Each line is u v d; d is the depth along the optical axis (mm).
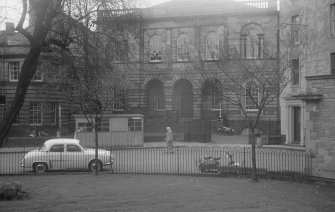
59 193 14773
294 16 37531
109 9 15883
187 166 23781
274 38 46938
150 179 18828
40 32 13406
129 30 17625
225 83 27109
